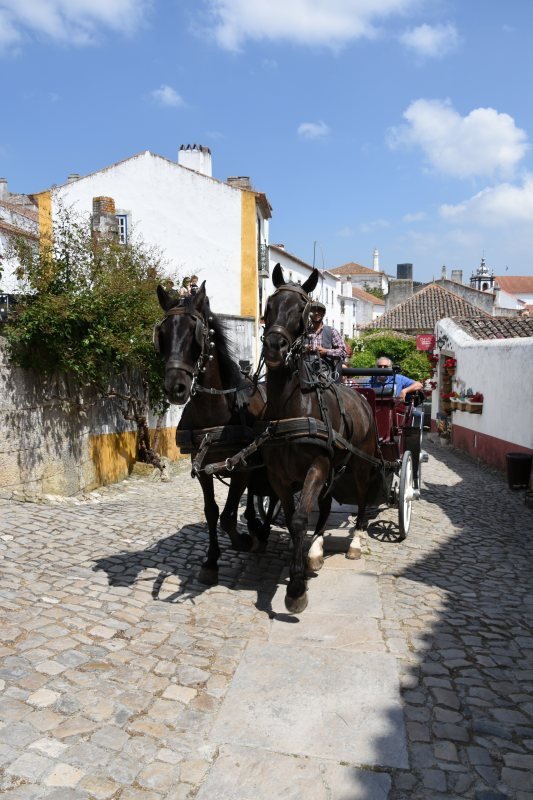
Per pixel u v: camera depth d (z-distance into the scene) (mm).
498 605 4801
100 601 4559
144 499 8664
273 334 4059
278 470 4535
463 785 2742
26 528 6211
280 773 2791
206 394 4652
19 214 20516
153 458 10875
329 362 5832
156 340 4352
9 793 2572
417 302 37688
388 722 3172
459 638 4168
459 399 15422
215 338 4648
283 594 4855
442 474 11836
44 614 4223
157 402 11203
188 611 4508
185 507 8023
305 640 4074
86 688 3365
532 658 3924
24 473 7555
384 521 7344
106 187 20828
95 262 9039
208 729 3102
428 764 2873
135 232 20734
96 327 8422
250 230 20578
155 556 5734
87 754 2844
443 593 5031
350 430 5098
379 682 3553
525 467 10023
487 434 13469
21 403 7469
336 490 6625
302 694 3412
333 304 45375
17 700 3191
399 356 27688
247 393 4875
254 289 20734
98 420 9367
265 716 3203
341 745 2990
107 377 9398
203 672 3633
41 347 7664
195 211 20688
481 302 48125
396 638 4133
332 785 2723
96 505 7871
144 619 4316
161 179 20703
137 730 3051
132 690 3391
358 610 4570
